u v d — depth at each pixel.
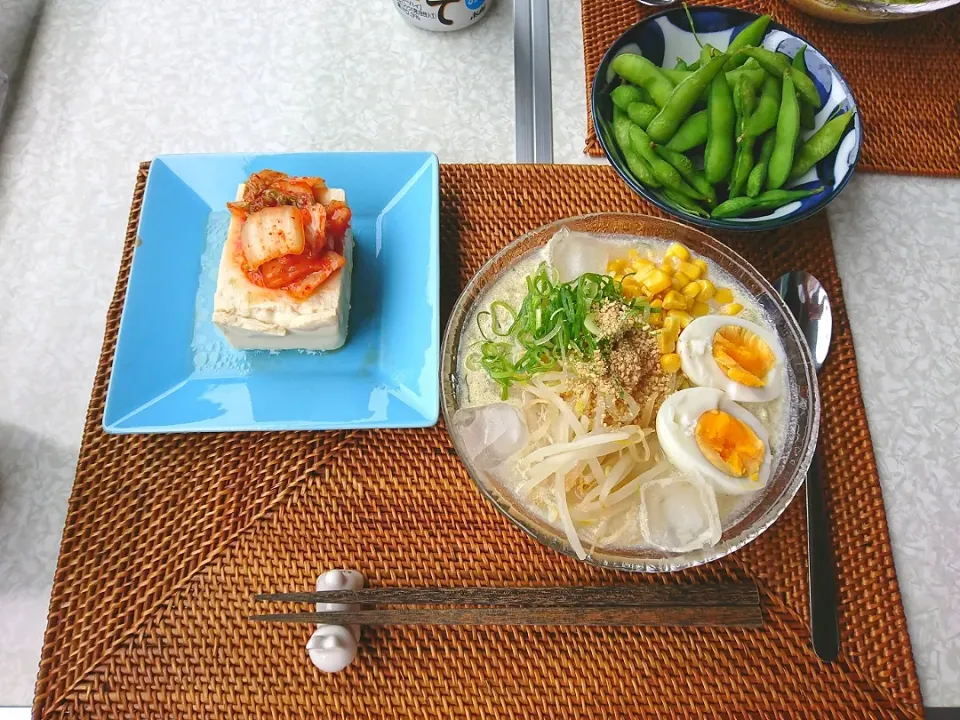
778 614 0.34
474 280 0.38
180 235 0.41
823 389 0.39
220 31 0.50
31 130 0.47
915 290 0.42
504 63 0.49
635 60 0.42
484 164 0.44
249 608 0.34
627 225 0.40
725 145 0.41
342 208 0.39
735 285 0.40
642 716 0.33
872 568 0.35
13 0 0.49
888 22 0.48
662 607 0.33
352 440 0.37
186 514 0.36
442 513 0.36
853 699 0.33
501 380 0.36
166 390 0.38
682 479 0.34
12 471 0.38
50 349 0.41
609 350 0.35
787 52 0.43
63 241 0.44
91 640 0.33
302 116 0.47
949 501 0.38
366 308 0.41
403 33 0.50
